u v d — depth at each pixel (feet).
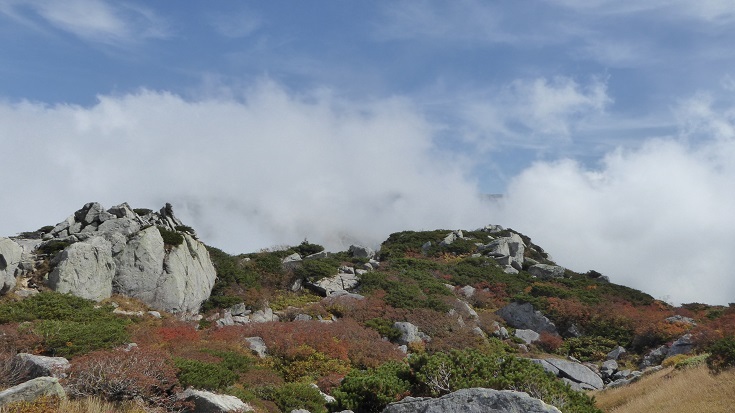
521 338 131.75
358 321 119.24
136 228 114.93
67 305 84.58
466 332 123.13
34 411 37.47
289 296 137.08
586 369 110.11
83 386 46.01
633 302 158.81
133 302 101.71
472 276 178.19
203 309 117.70
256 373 65.31
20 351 58.49
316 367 82.17
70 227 112.16
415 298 137.08
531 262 213.25
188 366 53.26
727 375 73.00
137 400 46.37
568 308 143.13
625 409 75.66
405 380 55.62
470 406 40.32
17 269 92.17
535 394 49.32
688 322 134.21
